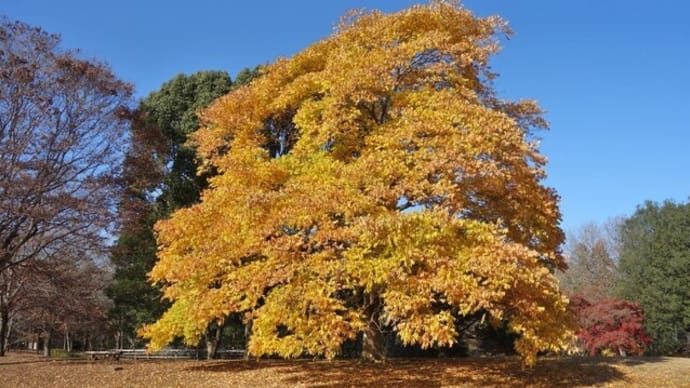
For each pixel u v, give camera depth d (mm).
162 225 13977
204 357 28891
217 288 13773
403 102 13445
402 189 11117
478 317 18750
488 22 15109
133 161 24766
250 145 15578
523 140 12164
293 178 13289
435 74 13789
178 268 12758
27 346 49688
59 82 22984
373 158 11531
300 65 15812
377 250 10945
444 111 12039
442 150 11203
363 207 11016
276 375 15148
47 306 26250
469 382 13188
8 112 22469
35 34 23328
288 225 11805
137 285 28750
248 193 12180
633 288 35719
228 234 12312
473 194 12625
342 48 14227
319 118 14000
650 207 37500
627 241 38438
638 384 12766
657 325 33812
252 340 11188
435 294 11102
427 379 13641
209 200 13648
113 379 15695
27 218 22906
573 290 42469
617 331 25516
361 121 14312
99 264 38344
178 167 27547
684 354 32469
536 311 10789
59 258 25406
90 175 24000
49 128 23000
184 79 28750
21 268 24984
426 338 9781
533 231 12961
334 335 10352
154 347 15805
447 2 15102
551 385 12773
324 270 10680
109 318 32281
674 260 34219
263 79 16281
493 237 10547
